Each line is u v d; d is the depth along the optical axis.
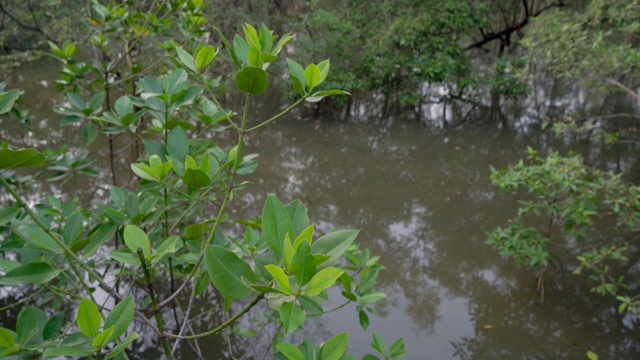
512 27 12.48
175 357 3.39
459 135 9.64
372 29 10.14
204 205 5.42
